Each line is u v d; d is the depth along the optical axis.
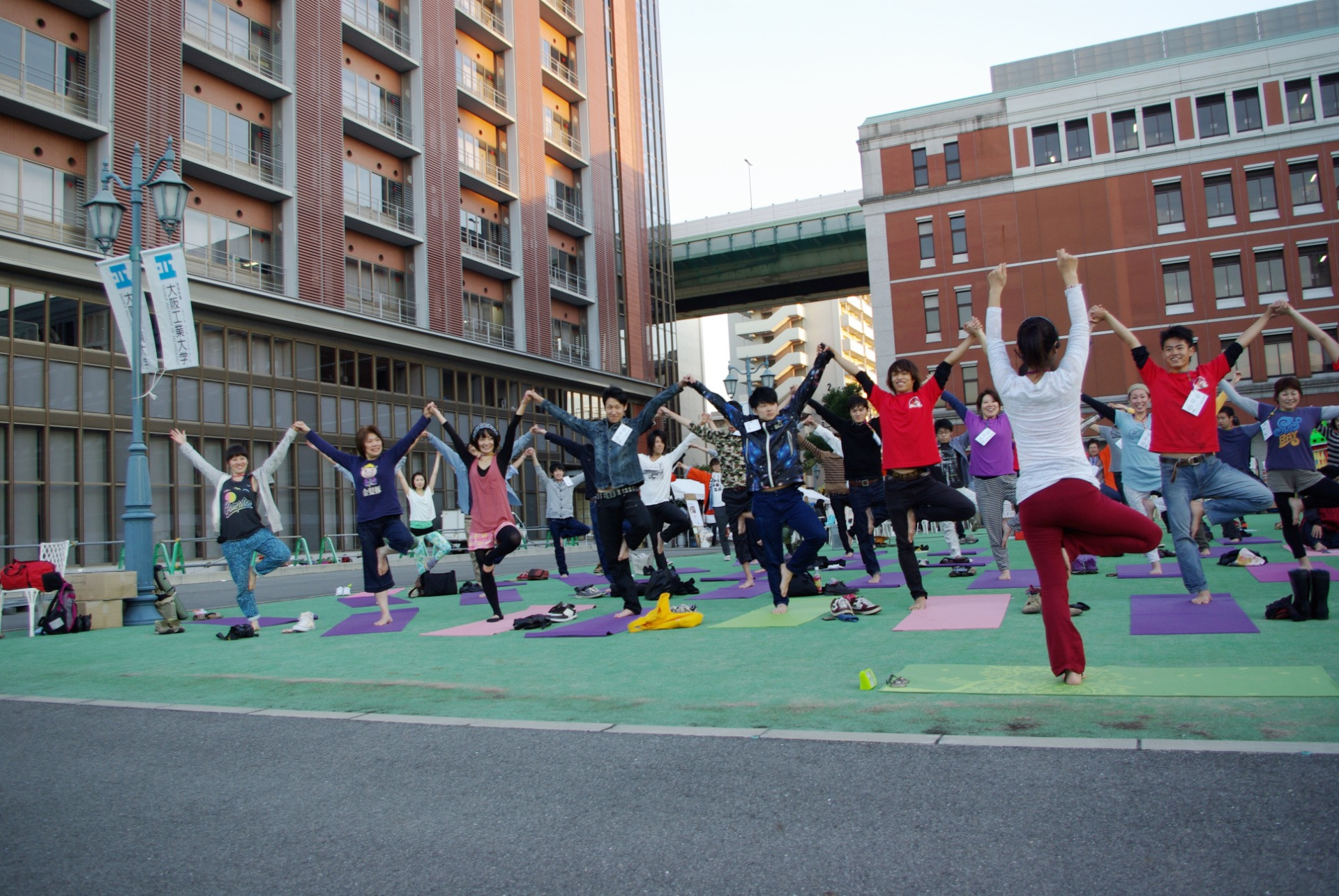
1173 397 6.68
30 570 9.46
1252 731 3.43
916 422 7.32
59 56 25.50
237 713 4.92
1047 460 4.45
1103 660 4.92
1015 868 2.41
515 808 3.15
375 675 5.95
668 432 53.94
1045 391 4.45
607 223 50.00
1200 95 43.09
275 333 30.88
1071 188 44.50
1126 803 2.79
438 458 12.46
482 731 4.23
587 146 49.03
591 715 4.49
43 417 24.30
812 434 12.11
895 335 46.75
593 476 8.50
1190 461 6.63
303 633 8.47
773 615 7.66
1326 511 10.17
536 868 2.63
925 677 4.76
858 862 2.52
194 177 28.83
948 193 46.28
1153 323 42.97
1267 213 41.91
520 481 41.53
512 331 42.75
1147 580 8.59
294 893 2.55
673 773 3.42
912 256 46.75
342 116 33.59
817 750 3.58
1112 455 12.87
